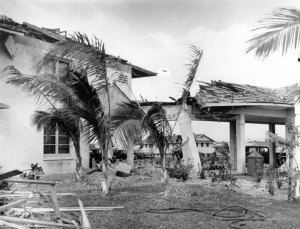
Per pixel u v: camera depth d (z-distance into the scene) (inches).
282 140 388.5
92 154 808.9
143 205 357.1
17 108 571.5
